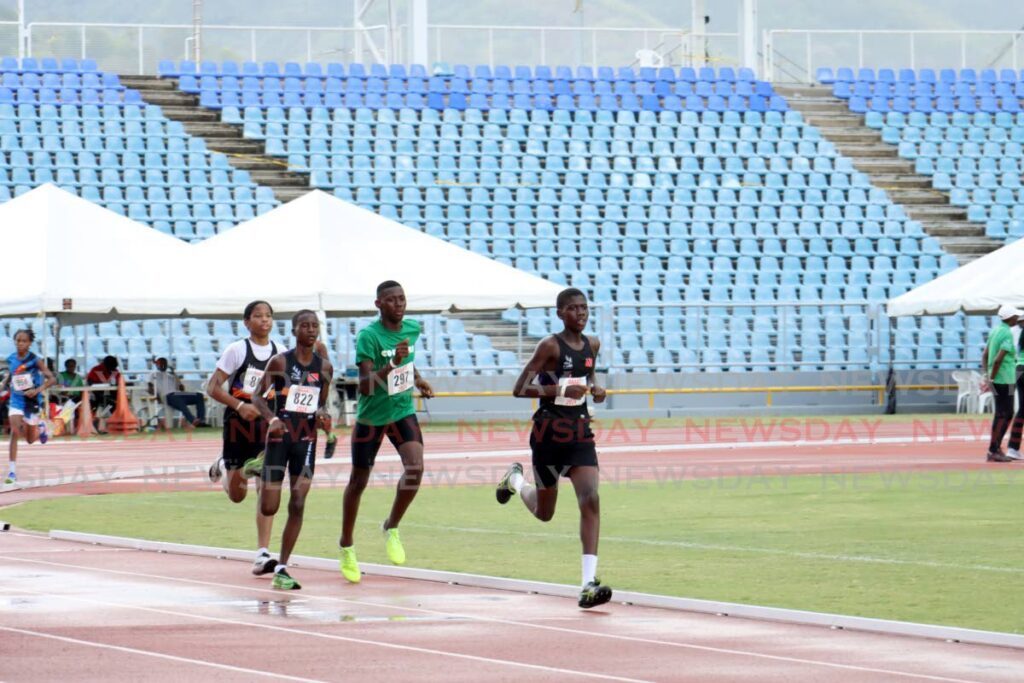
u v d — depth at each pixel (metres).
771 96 118.94
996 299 81.38
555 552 30.50
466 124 109.75
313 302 71.31
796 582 26.22
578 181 106.50
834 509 38.25
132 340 86.00
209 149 104.31
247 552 29.94
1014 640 20.55
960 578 26.55
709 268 100.00
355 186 101.50
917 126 118.75
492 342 90.94
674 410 88.06
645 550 30.61
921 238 105.81
